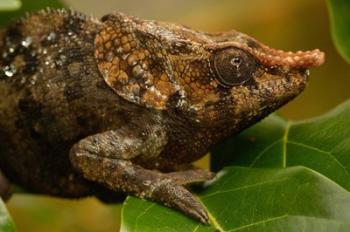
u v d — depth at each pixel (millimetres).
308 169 367
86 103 397
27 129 406
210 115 389
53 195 415
